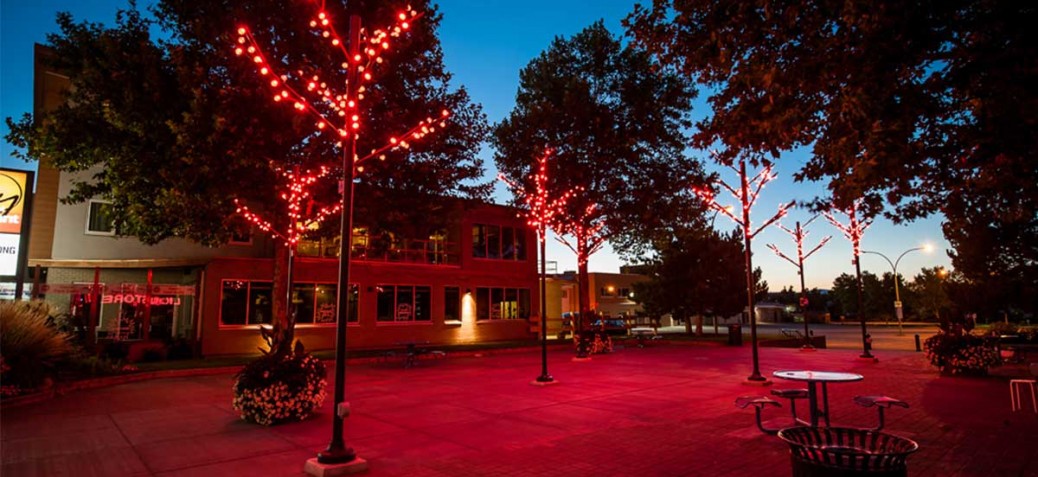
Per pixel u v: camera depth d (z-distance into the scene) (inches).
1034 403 361.7
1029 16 173.2
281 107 605.0
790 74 216.4
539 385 520.7
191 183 586.6
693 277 1371.8
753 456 267.6
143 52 585.9
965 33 198.1
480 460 266.1
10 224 650.8
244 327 854.5
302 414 352.8
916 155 203.0
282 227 690.2
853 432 164.7
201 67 584.7
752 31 229.1
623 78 1024.9
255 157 599.2
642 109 998.4
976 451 267.4
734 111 250.7
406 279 1062.4
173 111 586.6
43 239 794.2
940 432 308.8
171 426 341.4
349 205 266.8
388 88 704.4
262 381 343.9
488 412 388.2
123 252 815.7
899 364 703.1
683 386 514.3
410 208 762.2
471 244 1174.3
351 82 283.3
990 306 943.0
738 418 361.4
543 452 279.9
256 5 598.5
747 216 538.6
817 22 212.1
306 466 247.8
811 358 804.6
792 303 4057.6
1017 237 878.4
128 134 603.2
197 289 815.1
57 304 780.0
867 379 548.1
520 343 1098.1
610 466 254.2
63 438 309.6
